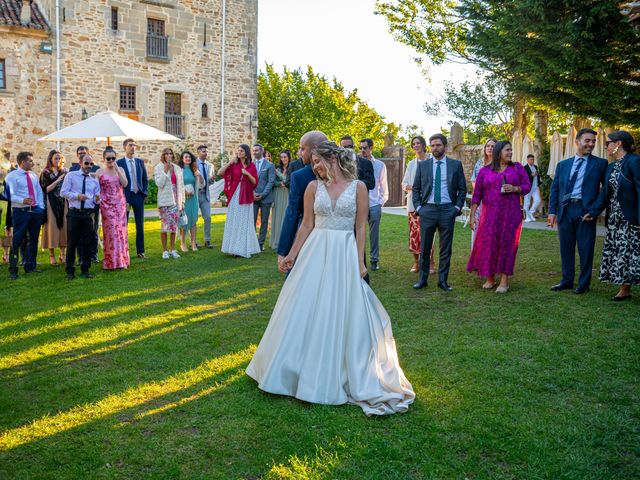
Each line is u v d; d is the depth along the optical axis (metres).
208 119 20.89
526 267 7.42
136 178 8.33
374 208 7.14
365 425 2.96
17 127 17.30
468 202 13.05
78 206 6.84
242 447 2.74
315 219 3.52
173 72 19.95
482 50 12.26
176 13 19.81
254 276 6.98
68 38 17.80
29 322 4.96
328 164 3.43
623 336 4.42
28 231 7.29
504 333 4.56
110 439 2.82
